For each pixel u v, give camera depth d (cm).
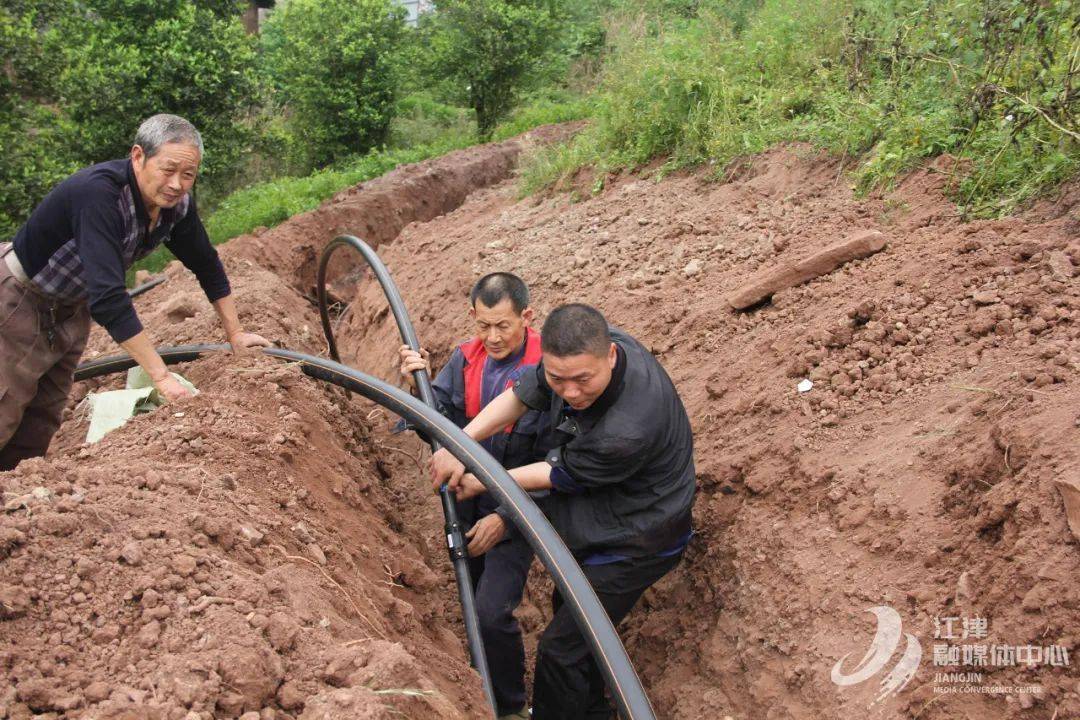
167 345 581
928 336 352
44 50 962
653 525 304
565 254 670
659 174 717
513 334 358
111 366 440
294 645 202
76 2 1144
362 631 227
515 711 357
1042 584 229
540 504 330
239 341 430
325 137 1681
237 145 1275
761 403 378
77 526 216
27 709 170
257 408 377
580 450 292
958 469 282
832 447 333
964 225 414
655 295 522
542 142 1423
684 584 361
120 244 335
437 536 500
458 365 386
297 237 1113
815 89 673
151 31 1167
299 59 1662
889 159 495
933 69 541
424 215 1268
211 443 316
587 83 1828
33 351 361
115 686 179
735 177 641
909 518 283
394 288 461
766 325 431
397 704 191
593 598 242
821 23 721
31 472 236
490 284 354
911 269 392
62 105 1117
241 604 206
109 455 305
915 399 329
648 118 757
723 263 520
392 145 1762
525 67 1689
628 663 225
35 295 353
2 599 188
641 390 291
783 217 536
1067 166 401
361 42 1630
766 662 293
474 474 293
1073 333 304
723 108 685
